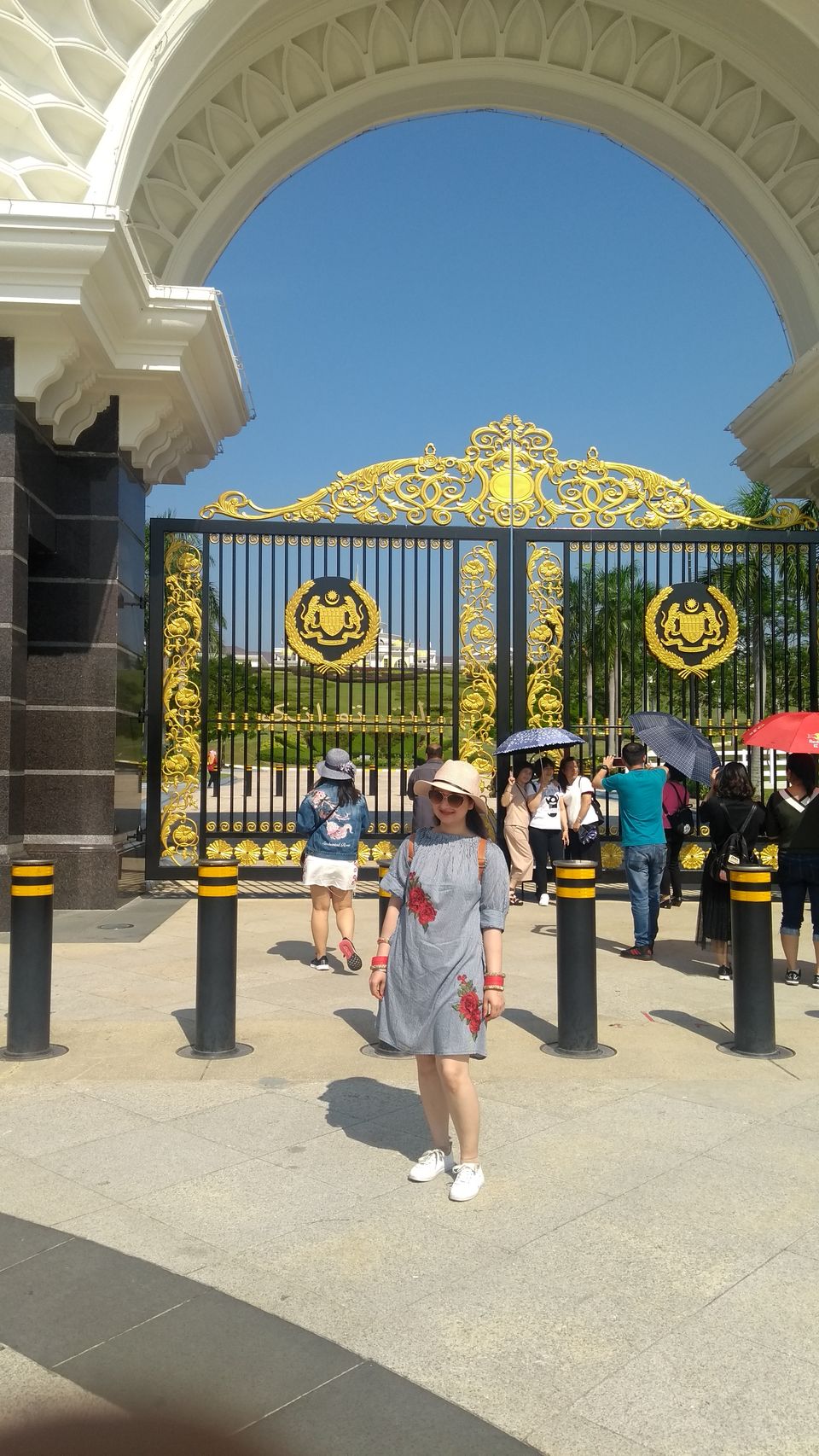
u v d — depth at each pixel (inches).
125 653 470.9
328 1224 154.9
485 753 500.1
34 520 425.1
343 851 331.6
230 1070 228.4
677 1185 169.8
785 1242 150.0
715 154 571.8
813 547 505.7
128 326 429.7
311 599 490.3
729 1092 216.8
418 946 168.9
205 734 490.3
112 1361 119.0
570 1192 166.6
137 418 458.6
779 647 625.6
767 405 542.0
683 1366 119.1
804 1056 244.4
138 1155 181.0
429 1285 136.9
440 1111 175.3
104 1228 153.1
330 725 491.2
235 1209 159.6
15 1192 165.6
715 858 330.3
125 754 472.4
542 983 322.7
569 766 488.1
